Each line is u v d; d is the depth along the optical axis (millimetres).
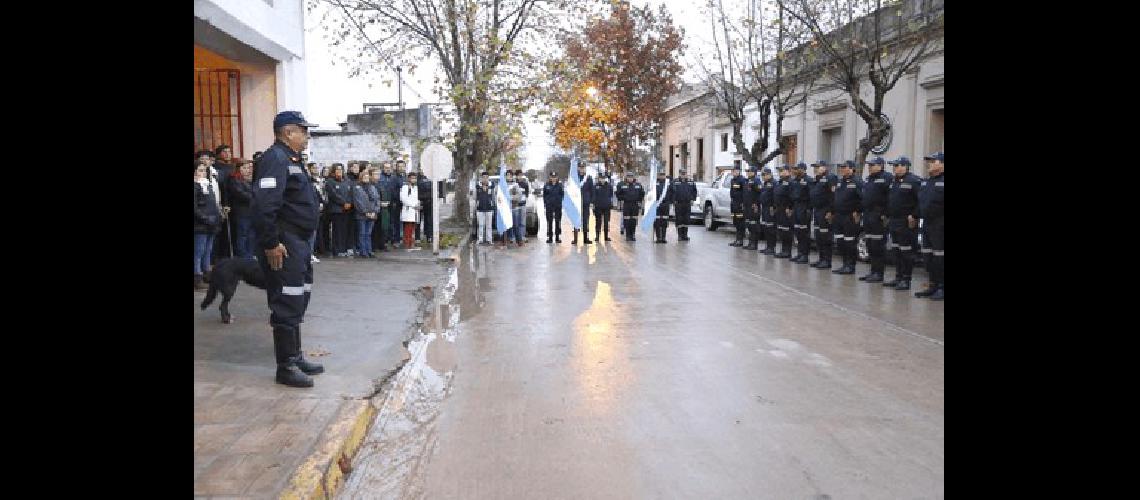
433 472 4641
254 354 6812
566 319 9328
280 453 4500
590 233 23172
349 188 14672
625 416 5625
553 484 4426
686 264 15070
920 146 19234
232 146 14289
